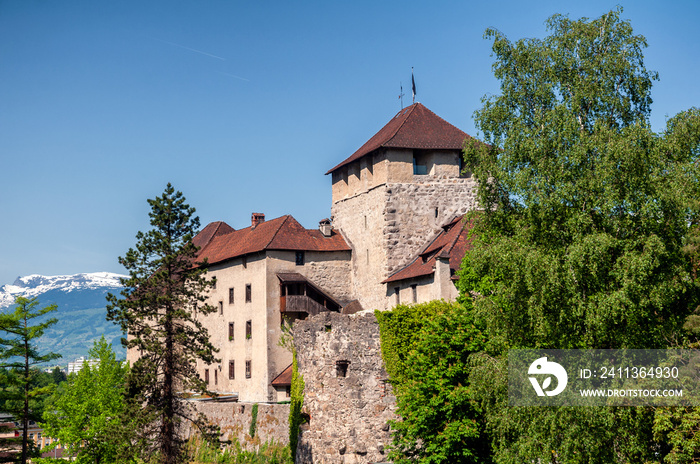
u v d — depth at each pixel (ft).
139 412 147.54
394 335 122.93
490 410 95.40
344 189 202.90
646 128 94.84
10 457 203.82
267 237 199.72
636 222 93.86
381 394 122.31
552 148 99.04
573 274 91.09
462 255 146.82
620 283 90.02
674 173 93.20
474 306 102.17
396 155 178.40
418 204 178.19
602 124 98.58
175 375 152.25
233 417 170.19
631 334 91.25
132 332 152.66
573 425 85.30
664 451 92.68
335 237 202.39
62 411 180.24
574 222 93.81
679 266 94.53
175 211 160.86
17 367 206.39
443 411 104.47
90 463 175.11
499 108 106.11
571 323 92.53
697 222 98.32
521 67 106.63
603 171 92.89
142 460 150.10
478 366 96.07
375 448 120.88
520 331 96.48
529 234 98.68
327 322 129.80
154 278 153.48
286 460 143.95
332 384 126.31
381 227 177.99
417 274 153.99
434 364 107.14
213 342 220.02
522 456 89.15
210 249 234.99
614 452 87.97
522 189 98.27
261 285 195.21
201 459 173.27
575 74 103.50
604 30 103.91
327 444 126.11
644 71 102.42
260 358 193.36
